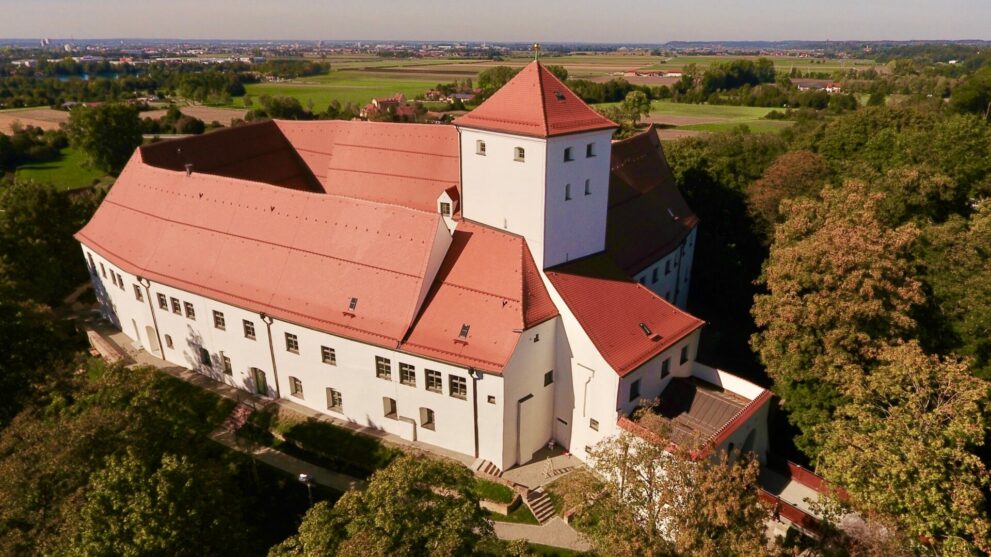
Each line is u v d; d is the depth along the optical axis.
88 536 25.86
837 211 46.62
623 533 27.05
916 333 42.66
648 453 30.00
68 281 68.12
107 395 35.00
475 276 43.12
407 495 26.06
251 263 49.44
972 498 28.70
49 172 125.62
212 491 31.11
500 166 43.25
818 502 33.94
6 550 26.67
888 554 27.94
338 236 47.00
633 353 41.62
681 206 67.25
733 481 28.30
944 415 32.56
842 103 171.88
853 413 34.22
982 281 41.97
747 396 43.56
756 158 85.62
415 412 44.75
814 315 39.31
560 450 46.03
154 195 56.94
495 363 39.62
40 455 29.22
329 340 45.12
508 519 40.19
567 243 44.75
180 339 54.72
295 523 40.38
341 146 64.50
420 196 57.16
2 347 41.44
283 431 47.53
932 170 64.12
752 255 74.12
